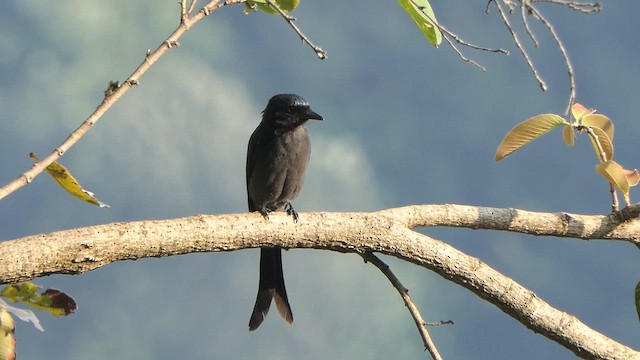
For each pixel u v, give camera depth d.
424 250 5.17
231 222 4.85
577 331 5.21
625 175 5.46
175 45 4.48
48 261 4.36
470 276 5.18
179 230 4.68
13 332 4.25
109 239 4.49
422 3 5.03
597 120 5.35
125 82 4.34
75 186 4.62
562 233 5.48
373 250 5.15
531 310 5.19
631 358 5.23
